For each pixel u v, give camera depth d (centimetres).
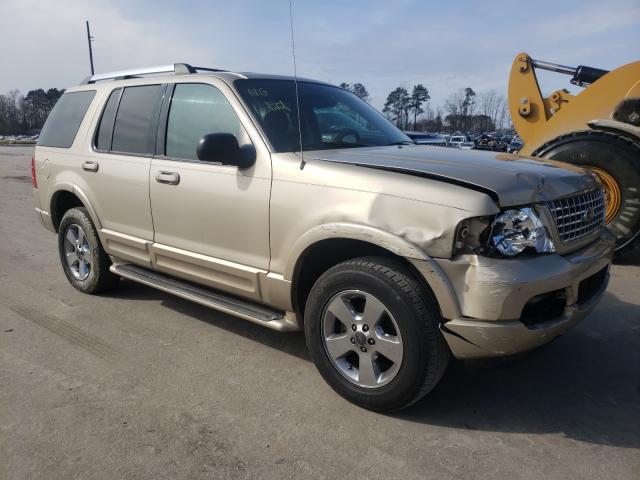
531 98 755
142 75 451
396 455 262
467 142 3606
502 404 309
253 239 337
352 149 355
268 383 332
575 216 294
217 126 365
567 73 733
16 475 248
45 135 532
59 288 522
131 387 327
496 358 282
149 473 249
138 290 514
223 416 296
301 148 322
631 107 602
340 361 307
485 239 255
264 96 369
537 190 273
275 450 266
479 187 261
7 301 484
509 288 249
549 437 277
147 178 401
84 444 270
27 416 295
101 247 476
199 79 385
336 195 294
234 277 354
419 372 271
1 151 3634
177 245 390
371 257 289
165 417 294
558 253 279
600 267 304
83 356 371
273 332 412
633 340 396
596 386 330
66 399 313
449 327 260
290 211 313
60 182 492
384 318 284
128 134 432
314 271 334
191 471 251
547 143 640
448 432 280
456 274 258
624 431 283
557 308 277
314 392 321
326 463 256
